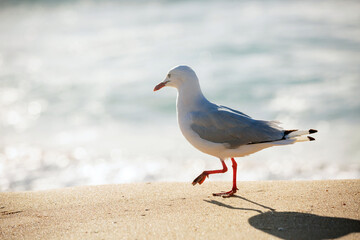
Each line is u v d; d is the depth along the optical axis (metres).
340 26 23.81
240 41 21.86
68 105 15.44
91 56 21.53
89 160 10.64
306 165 10.04
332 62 18.19
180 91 5.99
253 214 4.84
